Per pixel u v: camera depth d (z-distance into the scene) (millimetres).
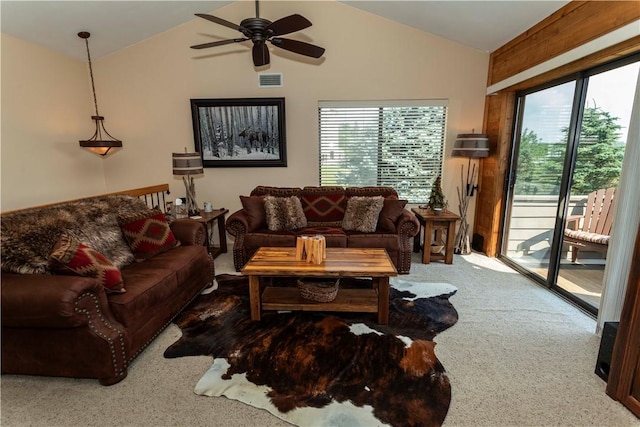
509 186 3867
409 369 1952
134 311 2021
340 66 4117
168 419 1622
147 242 2727
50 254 1948
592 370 1941
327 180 4465
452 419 1595
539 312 2652
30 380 1899
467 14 3279
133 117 4277
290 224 3672
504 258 3930
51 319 1705
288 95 4203
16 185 3240
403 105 4195
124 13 3420
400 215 3621
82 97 4066
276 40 2535
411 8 3539
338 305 2531
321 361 2033
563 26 2676
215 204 4512
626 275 2133
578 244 2799
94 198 2836
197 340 2293
